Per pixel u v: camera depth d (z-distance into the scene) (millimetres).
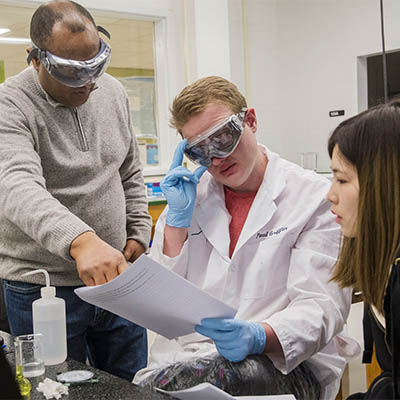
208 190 1939
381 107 1232
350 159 1231
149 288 1343
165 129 4340
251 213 1801
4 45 3680
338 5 4238
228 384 1536
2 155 1746
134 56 4238
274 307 1763
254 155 1792
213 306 1430
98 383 1367
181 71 4371
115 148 2037
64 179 1928
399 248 1159
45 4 1780
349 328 3018
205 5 4266
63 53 1714
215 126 1692
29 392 1293
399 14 3766
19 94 1850
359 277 1224
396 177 1166
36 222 1579
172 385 1572
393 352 1135
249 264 1801
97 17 4047
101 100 2033
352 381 2674
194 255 1919
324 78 4398
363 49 4109
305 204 1788
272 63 4707
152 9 4168
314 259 1689
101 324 2068
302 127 4602
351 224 1286
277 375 1594
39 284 1918
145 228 2180
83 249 1499
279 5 4648
